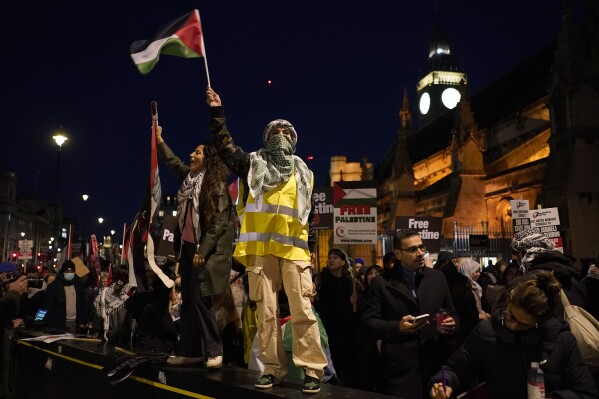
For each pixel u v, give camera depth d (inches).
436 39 3988.7
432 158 1920.5
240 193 168.2
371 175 1952.5
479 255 1034.1
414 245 206.8
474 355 141.5
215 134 162.2
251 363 207.5
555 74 1051.9
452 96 3818.9
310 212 176.1
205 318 184.5
